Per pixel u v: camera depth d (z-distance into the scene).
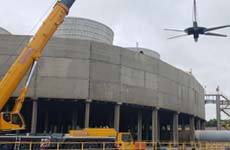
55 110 51.69
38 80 39.16
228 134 54.09
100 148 30.11
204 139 54.94
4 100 19.09
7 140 28.44
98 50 41.91
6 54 39.00
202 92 78.50
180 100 57.69
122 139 31.30
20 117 19.78
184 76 60.56
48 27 20.70
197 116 69.44
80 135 30.83
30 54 19.98
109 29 59.59
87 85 40.41
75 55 40.56
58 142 27.89
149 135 64.31
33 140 29.06
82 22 55.84
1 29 51.41
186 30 37.03
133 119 61.94
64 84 39.69
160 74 51.06
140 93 46.31
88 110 40.34
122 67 44.03
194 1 35.72
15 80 19.42
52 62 39.72
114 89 42.59
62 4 21.20
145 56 48.16
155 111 49.47
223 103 86.81
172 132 60.66
